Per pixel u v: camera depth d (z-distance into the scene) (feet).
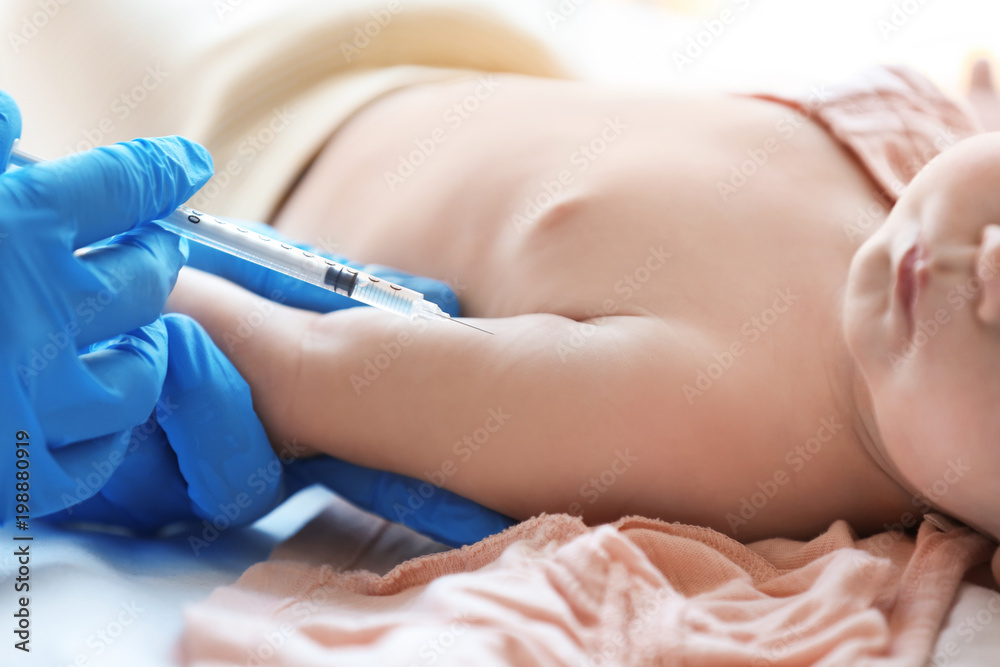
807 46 8.51
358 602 3.12
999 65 6.57
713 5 9.25
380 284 3.38
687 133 4.21
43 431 2.79
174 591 3.02
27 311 2.64
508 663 2.41
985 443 2.91
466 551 3.21
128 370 3.00
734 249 3.76
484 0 6.00
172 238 3.29
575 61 6.56
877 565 2.88
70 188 2.76
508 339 3.52
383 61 5.90
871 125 4.10
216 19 6.10
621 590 2.76
